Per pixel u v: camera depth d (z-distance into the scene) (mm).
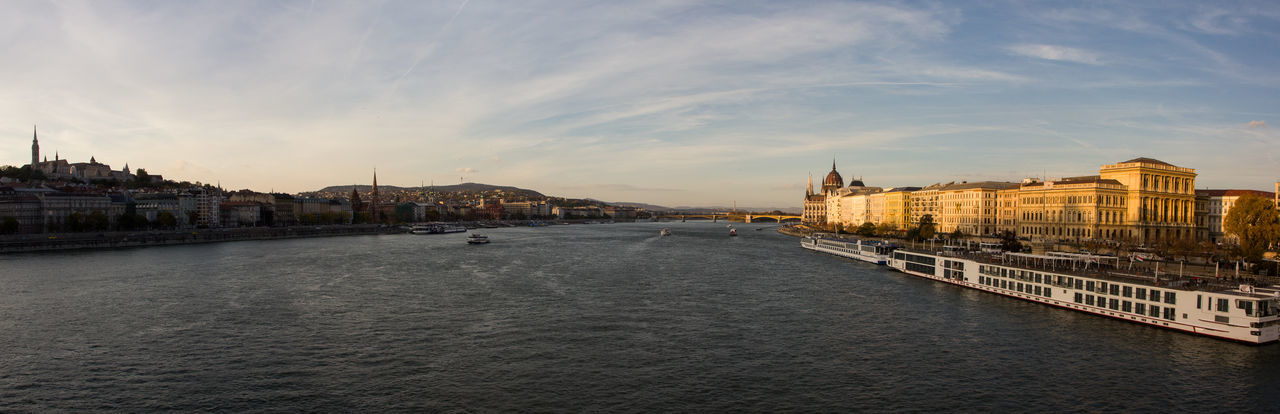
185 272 156375
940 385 70062
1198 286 94938
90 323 96375
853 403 65000
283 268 168000
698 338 89062
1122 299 97062
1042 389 68688
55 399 65250
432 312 105875
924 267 149750
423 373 73312
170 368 74688
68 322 97000
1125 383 70250
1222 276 118062
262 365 75938
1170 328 90312
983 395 67125
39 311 104875
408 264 182500
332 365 76062
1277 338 83938
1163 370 74000
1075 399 65938
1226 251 143750
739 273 160500
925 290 130000
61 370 73938
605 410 62875
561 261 194125
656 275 155625
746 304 114062
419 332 91875
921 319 100938
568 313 105312
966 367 76125
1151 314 92750
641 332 92438
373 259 198500
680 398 66125
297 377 71812
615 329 94125
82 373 72938
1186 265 142625
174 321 97938
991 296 121688
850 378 72375
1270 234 130625
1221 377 71562
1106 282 99438
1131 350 81500
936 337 89562
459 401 64938
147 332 90938
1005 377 72500
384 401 64875
